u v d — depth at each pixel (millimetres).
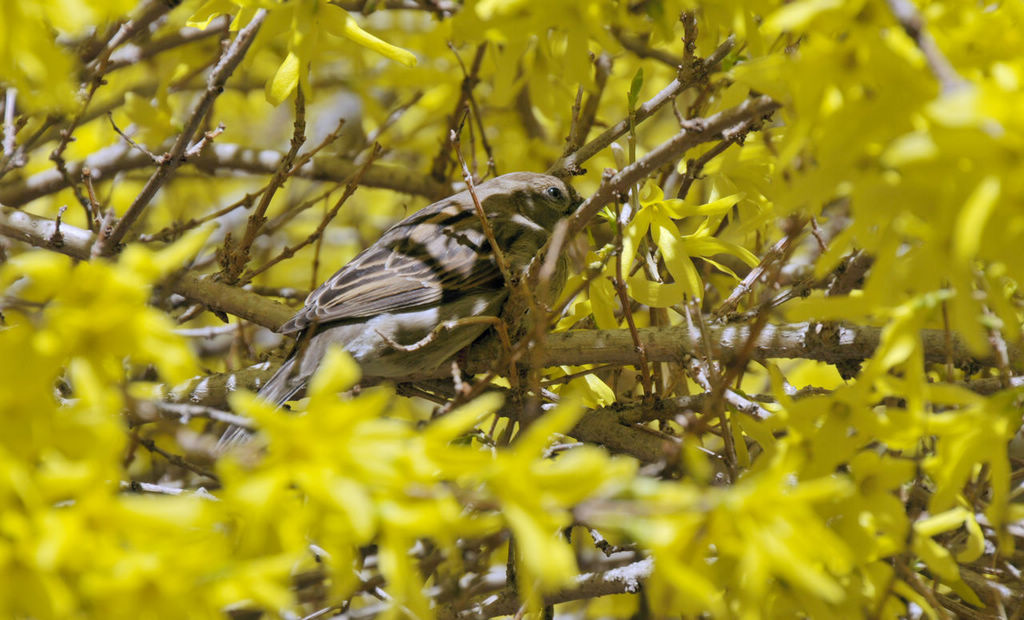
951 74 4031
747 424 6297
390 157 16000
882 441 5395
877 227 4785
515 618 6727
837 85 4383
